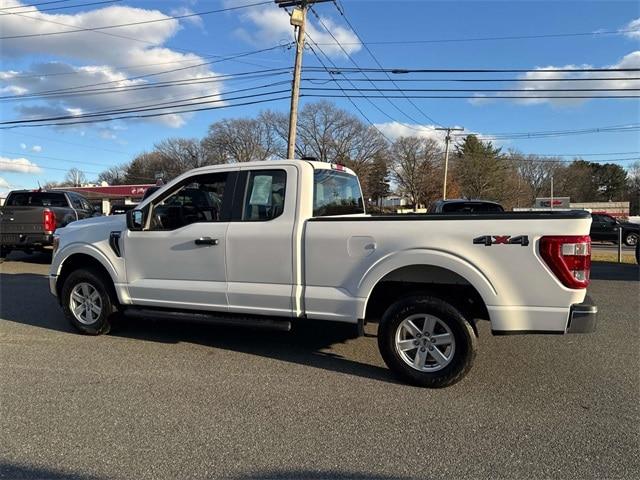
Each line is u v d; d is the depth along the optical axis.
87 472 3.21
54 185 99.06
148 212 5.93
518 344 6.08
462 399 4.41
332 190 5.82
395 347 4.79
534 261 4.34
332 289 5.02
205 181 5.74
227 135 77.38
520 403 4.33
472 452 3.49
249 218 5.43
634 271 13.25
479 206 13.03
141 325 6.99
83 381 4.82
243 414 4.09
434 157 77.50
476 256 4.47
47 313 7.75
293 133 20.75
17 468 3.26
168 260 5.80
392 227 4.77
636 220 61.25
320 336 6.43
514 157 97.94
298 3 20.20
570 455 3.45
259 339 6.30
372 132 74.31
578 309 4.29
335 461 3.37
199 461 3.35
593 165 108.69
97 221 6.46
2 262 14.06
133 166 98.00
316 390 4.61
